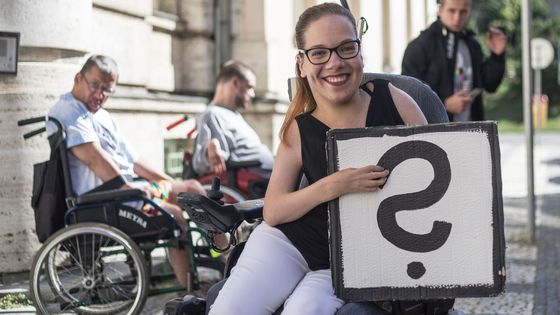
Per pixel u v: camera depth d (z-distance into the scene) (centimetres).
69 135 563
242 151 720
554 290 655
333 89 310
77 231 540
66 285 546
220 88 734
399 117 321
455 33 666
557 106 4722
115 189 564
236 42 1091
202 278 638
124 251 547
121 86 839
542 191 1363
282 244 321
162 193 593
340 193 291
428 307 310
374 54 1625
